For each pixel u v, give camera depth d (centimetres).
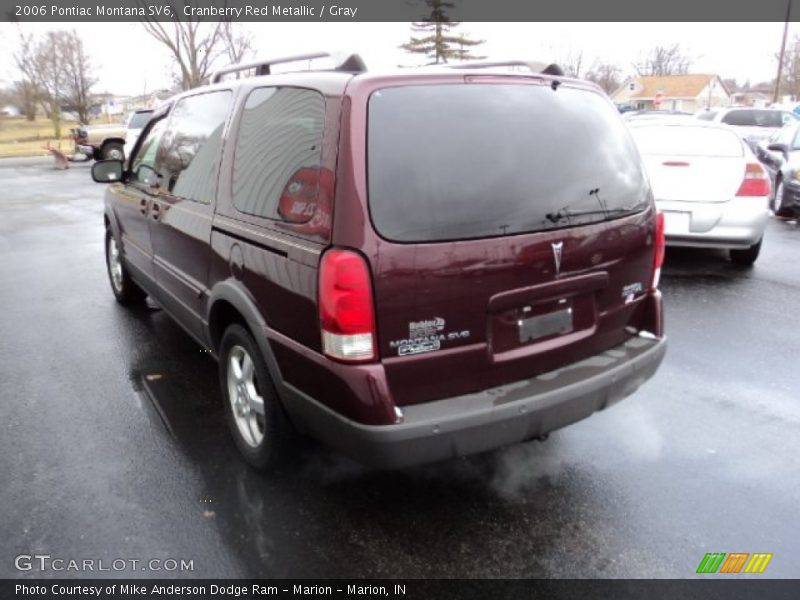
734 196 673
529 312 286
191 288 391
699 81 6812
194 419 398
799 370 463
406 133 260
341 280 247
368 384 250
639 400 420
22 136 4622
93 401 423
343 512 309
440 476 337
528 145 286
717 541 287
